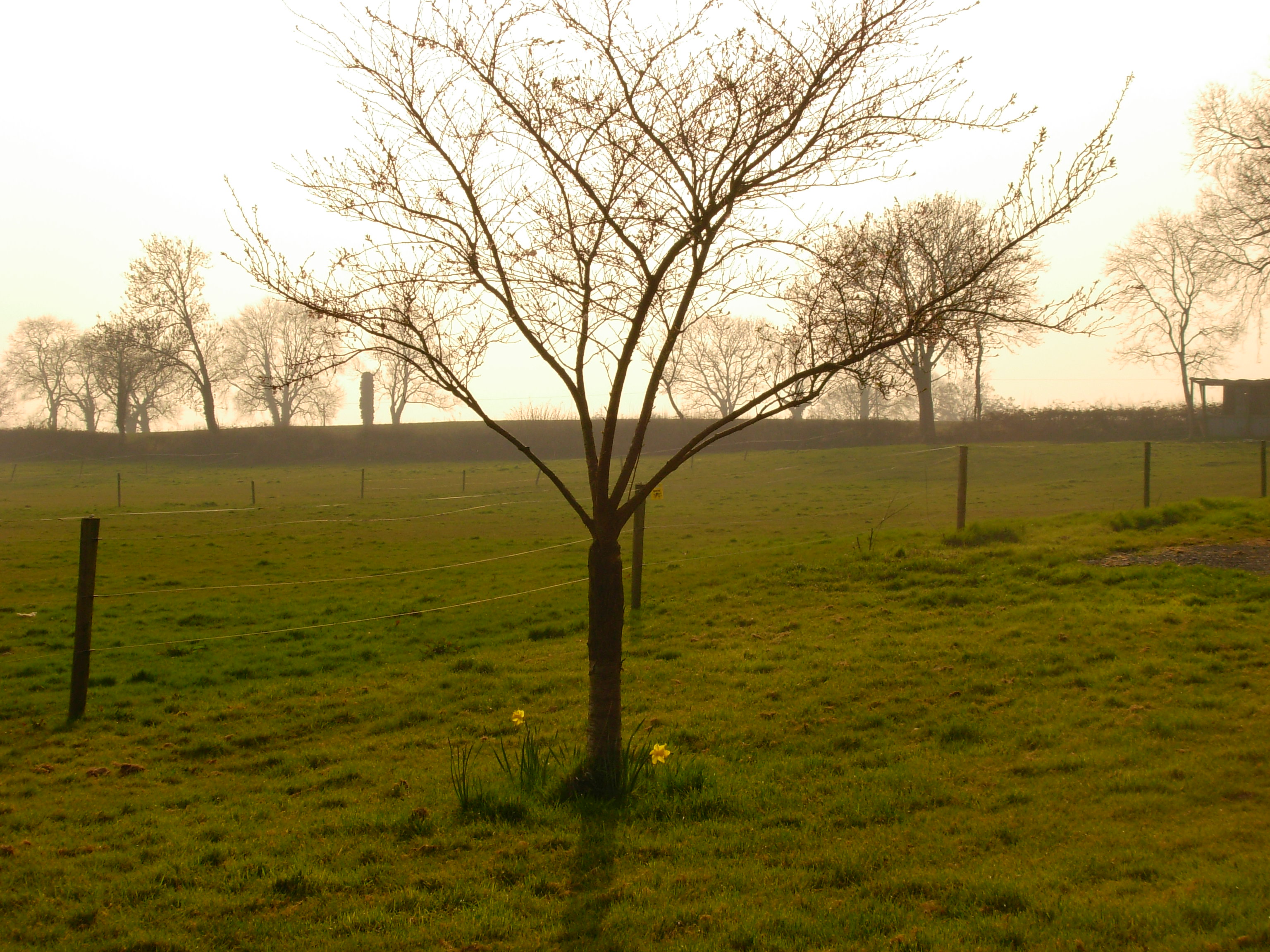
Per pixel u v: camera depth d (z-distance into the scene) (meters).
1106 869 5.40
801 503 34.78
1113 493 32.44
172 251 68.75
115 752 9.42
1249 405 56.94
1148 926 4.63
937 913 5.07
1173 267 63.31
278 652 13.72
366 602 17.62
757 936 4.84
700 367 85.88
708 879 5.67
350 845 6.52
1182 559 15.03
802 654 11.73
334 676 12.38
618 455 63.81
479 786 7.33
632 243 7.03
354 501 41.12
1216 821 5.96
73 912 5.52
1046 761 7.44
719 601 15.52
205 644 14.28
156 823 7.28
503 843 6.38
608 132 6.97
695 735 8.98
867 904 5.20
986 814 6.52
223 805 7.77
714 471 49.03
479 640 14.14
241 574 21.56
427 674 12.23
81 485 55.78
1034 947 4.54
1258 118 42.16
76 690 10.62
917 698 9.57
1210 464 39.94
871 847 6.02
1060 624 11.80
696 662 11.92
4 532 30.12
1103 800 6.53
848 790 7.16
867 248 6.99
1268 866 5.20
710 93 6.86
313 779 8.37
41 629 15.41
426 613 16.20
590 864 5.98
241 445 72.38
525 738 9.25
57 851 6.64
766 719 9.37
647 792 7.14
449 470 59.81
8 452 72.38
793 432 66.62
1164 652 10.22
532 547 25.58
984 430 61.12
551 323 7.45
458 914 5.32
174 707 11.03
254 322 96.44
